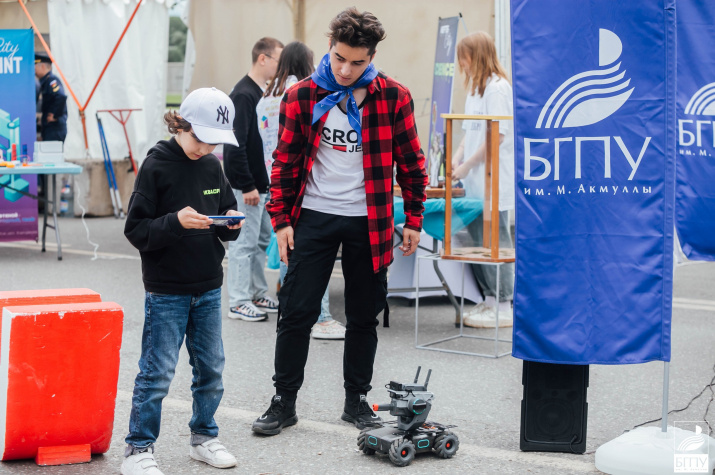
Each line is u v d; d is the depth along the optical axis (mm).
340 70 3688
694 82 4578
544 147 3533
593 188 3516
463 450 3791
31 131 9320
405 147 3939
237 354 5445
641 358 3543
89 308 3594
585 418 3734
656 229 3510
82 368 3568
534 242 3557
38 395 3510
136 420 3408
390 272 6926
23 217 9500
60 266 8602
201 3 9828
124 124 12500
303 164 3885
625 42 3459
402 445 3574
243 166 6172
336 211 3887
